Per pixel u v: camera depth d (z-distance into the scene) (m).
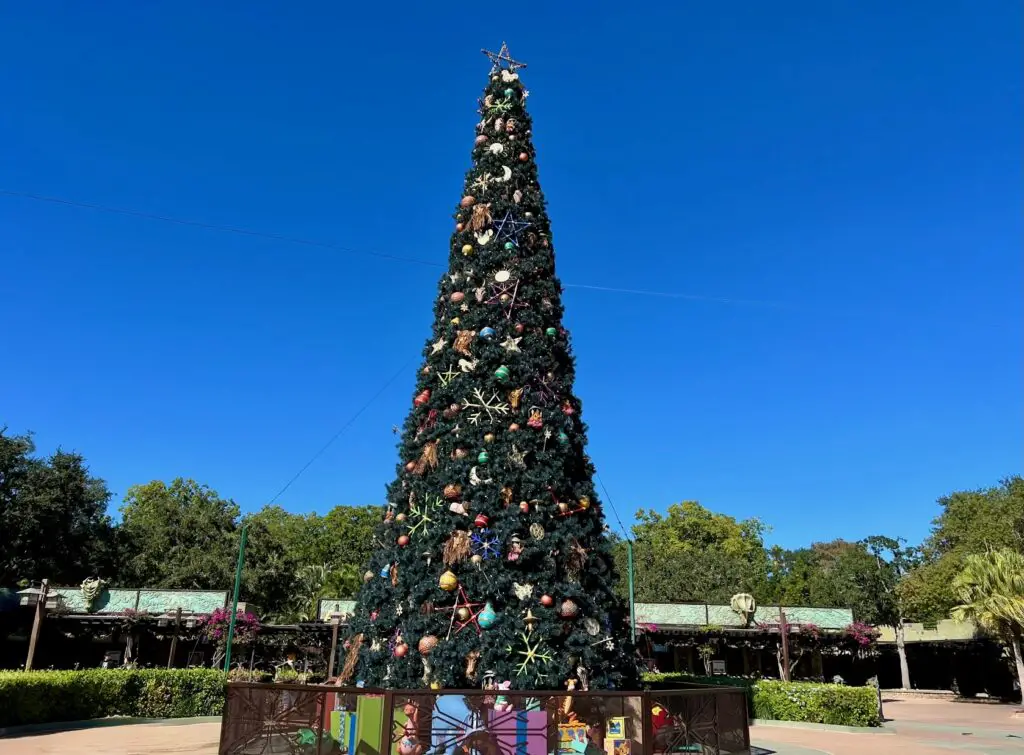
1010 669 30.16
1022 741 15.09
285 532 53.56
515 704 7.52
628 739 7.66
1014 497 32.88
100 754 10.38
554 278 11.35
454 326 10.59
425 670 8.28
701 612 24.33
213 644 24.09
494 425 9.55
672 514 61.41
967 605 26.00
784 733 15.77
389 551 9.62
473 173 12.06
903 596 35.81
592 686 8.30
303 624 21.97
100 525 33.97
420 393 10.53
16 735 12.66
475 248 11.27
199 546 36.97
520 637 8.15
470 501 9.10
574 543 8.99
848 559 41.00
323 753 7.88
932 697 32.12
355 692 7.62
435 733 7.27
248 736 8.10
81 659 25.88
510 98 12.62
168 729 14.09
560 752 7.49
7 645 24.67
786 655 22.05
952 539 36.38
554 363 10.45
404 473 10.09
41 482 30.98
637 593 45.88
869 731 16.77
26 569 30.23
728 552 57.50
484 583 8.46
